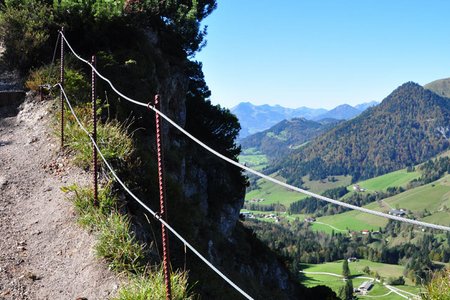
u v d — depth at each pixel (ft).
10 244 22.44
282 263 102.94
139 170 29.07
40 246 22.65
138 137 37.58
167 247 15.23
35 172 30.50
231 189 75.10
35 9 50.47
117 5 53.11
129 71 47.16
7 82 43.52
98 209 24.22
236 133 85.81
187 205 32.19
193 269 25.35
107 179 26.94
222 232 71.31
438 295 19.65
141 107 44.50
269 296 64.85
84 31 50.44
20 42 45.98
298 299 93.40
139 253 21.09
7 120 39.09
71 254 21.88
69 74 40.22
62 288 19.51
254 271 71.26
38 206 26.55
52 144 33.58
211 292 25.04
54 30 49.11
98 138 30.12
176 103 62.64
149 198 27.94
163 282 18.98
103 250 21.07
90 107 35.68
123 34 53.06
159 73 56.34
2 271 19.97
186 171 61.62
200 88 85.81
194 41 78.28
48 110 38.40
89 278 20.03
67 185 28.04
